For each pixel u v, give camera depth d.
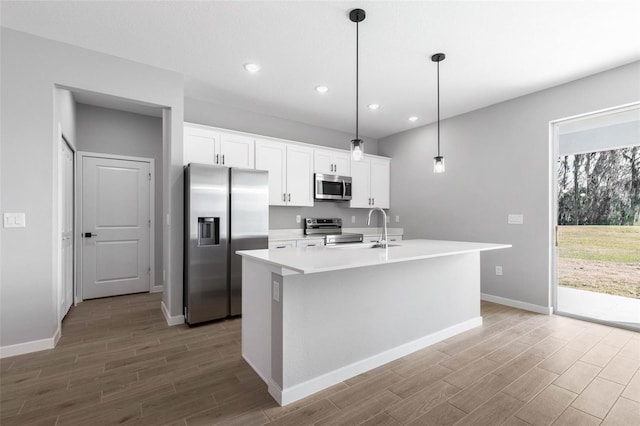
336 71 3.07
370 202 5.11
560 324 3.10
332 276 2.04
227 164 3.71
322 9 2.14
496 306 3.71
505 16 2.19
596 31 2.35
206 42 2.56
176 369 2.18
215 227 3.21
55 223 2.54
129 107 4.07
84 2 2.06
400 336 2.44
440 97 3.69
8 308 2.34
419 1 2.05
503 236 3.79
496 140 3.87
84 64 2.62
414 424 1.62
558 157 3.41
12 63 2.35
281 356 1.82
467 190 4.18
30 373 2.10
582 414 1.70
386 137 5.48
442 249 2.42
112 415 1.68
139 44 2.59
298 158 4.34
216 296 3.16
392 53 2.72
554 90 3.36
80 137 3.90
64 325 3.04
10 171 2.34
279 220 4.49
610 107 2.96
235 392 1.91
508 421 1.64
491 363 2.29
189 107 3.81
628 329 2.95
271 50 2.69
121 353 2.43
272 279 1.92
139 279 4.31
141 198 4.32
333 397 1.87
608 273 3.09
